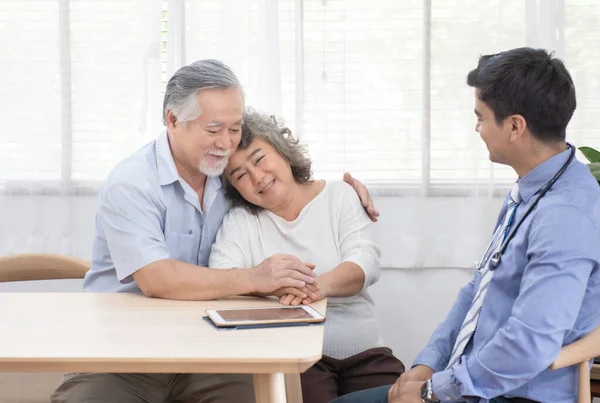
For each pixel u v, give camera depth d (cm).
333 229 226
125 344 148
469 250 274
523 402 155
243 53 272
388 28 271
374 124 274
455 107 272
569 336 155
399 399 165
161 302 186
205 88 198
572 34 268
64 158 280
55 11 278
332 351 220
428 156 273
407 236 276
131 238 195
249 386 201
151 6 275
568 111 159
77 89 279
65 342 149
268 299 191
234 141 206
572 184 156
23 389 219
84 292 205
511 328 148
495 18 268
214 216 223
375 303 283
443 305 280
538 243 151
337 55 272
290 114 276
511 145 162
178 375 207
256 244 222
